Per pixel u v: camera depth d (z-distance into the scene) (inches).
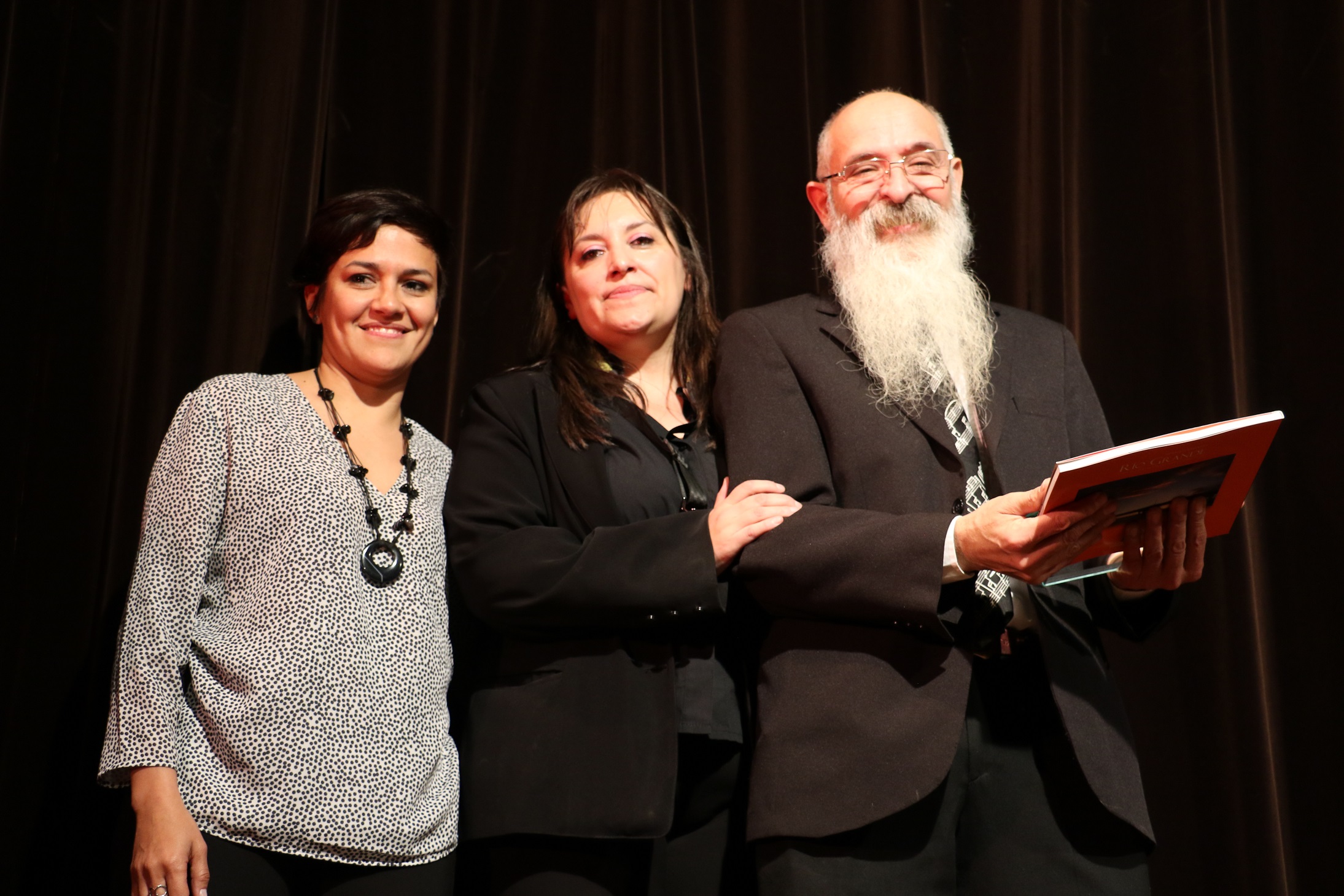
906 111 83.9
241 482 74.0
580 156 110.7
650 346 86.3
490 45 112.8
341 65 110.9
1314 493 103.2
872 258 78.2
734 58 112.2
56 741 93.7
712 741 74.0
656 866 70.4
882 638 66.1
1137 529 62.9
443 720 75.7
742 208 109.4
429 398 105.0
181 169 104.2
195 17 107.0
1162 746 101.9
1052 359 76.0
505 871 69.9
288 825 67.0
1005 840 66.2
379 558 75.4
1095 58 114.3
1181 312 107.5
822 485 70.3
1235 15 113.7
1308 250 107.3
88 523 97.9
